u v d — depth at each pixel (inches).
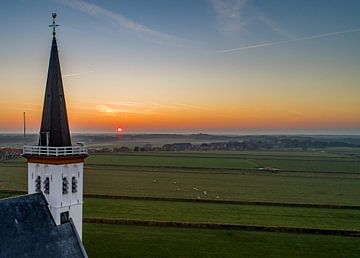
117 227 2802.7
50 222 1510.8
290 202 4010.8
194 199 4030.5
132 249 2356.1
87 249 2330.2
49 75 1583.4
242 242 2564.0
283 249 2447.1
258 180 5787.4
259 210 3590.1
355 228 2925.7
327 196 4461.1
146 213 3314.5
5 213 1364.4
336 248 2480.3
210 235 2696.9
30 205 1475.1
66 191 1589.6
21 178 5290.4
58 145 1563.7
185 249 2395.4
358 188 5103.3
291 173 6732.3
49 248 1432.1
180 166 7815.0
